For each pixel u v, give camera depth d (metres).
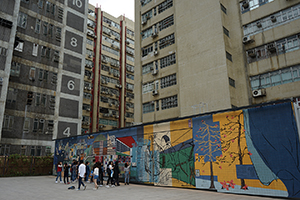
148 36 30.03
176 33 26.31
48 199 9.74
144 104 28.48
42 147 26.36
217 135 12.24
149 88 28.28
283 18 20.05
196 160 12.84
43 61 28.47
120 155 17.48
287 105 10.18
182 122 14.03
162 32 28.27
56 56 29.77
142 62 29.91
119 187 13.93
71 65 31.08
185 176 13.18
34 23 28.58
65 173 15.96
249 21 22.14
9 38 24.47
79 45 32.66
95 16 46.41
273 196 9.80
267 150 10.38
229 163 11.48
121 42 49.66
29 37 27.78
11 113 24.83
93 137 20.27
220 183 11.59
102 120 42.59
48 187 13.86
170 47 26.95
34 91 26.98
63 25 31.39
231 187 11.16
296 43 18.95
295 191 9.30
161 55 27.66
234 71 22.12
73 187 13.14
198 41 23.84
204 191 11.85
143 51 30.27
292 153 9.70
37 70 27.75
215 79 21.66
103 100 43.38
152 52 28.91
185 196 10.29
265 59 20.44
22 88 26.11
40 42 28.64
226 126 11.99
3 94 22.91
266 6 21.23
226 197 9.92
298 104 10.54
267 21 21.03
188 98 23.36
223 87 20.97
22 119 25.52
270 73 19.98
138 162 16.02
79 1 34.22
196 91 22.84
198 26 24.20
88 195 10.80
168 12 28.19
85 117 40.00
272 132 10.40
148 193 11.30
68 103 29.72
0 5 24.55
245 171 10.84
